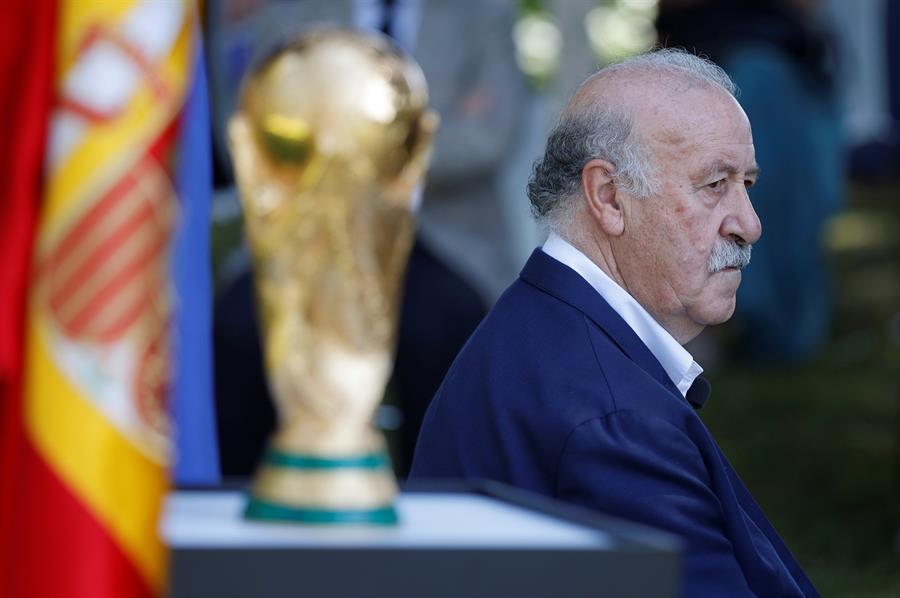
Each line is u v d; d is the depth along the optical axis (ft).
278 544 13.14
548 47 88.58
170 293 13.55
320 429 14.17
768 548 24.29
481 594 13.24
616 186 24.67
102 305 13.14
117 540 13.01
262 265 14.21
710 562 22.21
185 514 15.05
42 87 13.78
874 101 94.32
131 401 13.19
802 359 88.28
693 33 83.56
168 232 13.53
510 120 49.16
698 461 22.81
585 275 24.82
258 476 14.42
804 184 85.40
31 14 13.91
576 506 22.52
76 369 13.12
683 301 24.81
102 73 13.35
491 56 48.80
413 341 42.83
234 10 41.45
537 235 53.52
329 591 13.14
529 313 24.48
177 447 19.20
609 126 24.71
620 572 13.35
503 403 23.57
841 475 63.82
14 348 13.44
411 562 13.17
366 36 14.42
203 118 19.94
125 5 13.44
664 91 24.77
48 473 12.98
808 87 84.43
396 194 14.28
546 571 13.30
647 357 24.12
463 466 23.77
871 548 54.44
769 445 69.05
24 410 13.16
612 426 22.74
